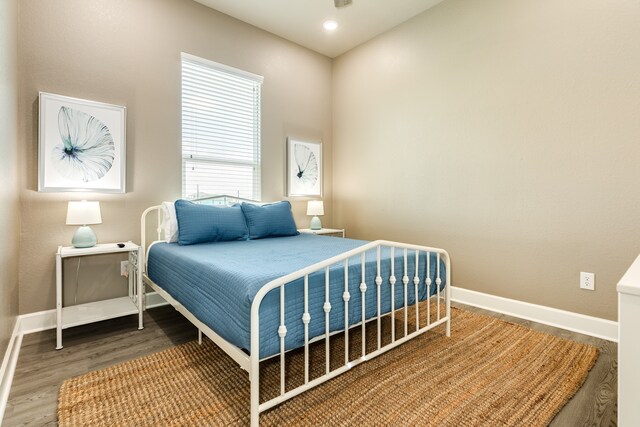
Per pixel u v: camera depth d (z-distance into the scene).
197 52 3.10
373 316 1.80
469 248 2.89
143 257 2.70
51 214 2.39
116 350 2.02
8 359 1.72
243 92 3.46
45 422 1.37
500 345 2.09
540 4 2.43
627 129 2.07
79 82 2.48
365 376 1.72
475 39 2.81
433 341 2.15
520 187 2.56
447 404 1.49
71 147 2.44
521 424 1.36
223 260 1.88
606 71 2.14
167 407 1.46
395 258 1.96
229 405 1.47
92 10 2.55
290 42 3.80
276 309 1.35
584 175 2.24
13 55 2.03
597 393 1.57
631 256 2.07
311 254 2.11
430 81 3.16
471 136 2.86
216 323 1.51
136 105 2.76
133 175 2.75
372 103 3.74
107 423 1.36
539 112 2.44
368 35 3.67
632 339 0.66
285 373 1.75
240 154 3.45
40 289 2.36
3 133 1.68
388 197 3.59
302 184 3.92
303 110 3.95
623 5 2.07
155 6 2.86
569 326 2.33
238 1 3.08
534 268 2.50
